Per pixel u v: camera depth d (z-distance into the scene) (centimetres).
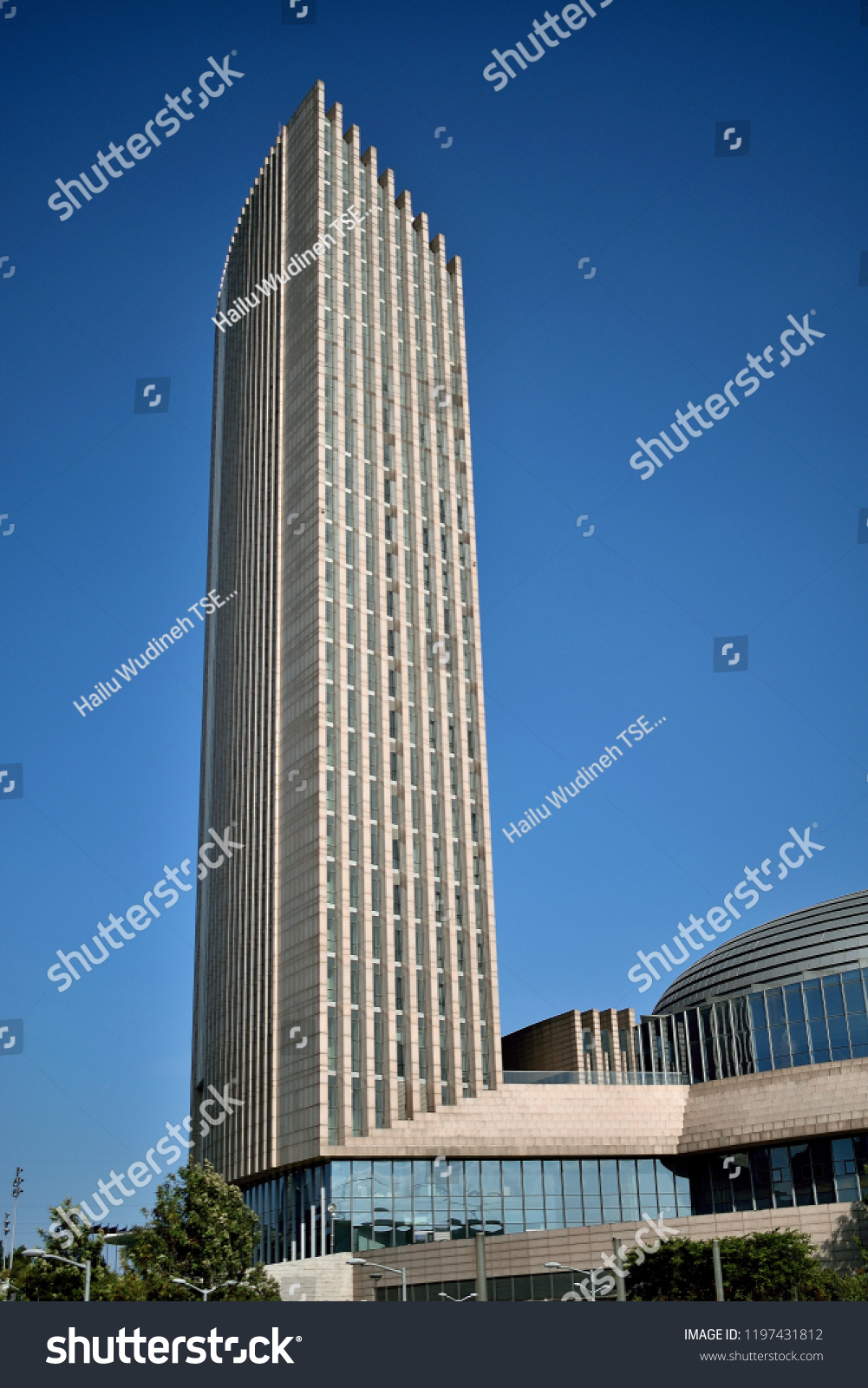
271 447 13275
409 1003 10544
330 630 11581
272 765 11819
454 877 11350
